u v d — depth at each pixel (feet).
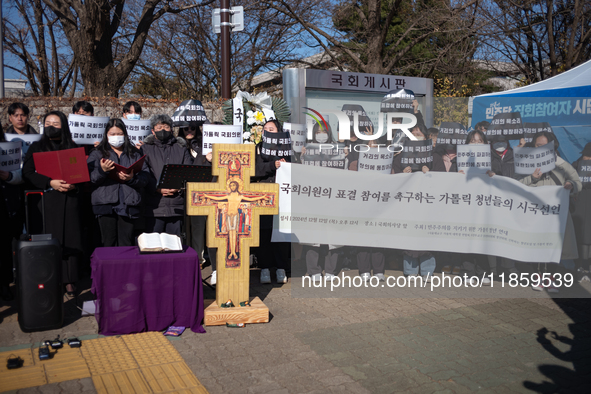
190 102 19.27
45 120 15.10
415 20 52.37
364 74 19.79
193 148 19.17
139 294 13.08
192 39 63.82
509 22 50.31
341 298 16.63
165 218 16.70
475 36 49.85
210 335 13.15
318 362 11.48
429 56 54.85
